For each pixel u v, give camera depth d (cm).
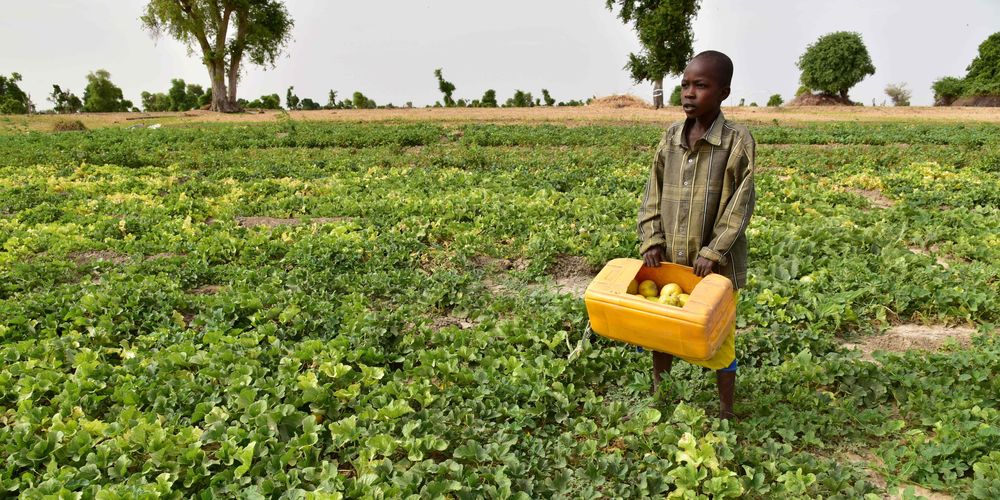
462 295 672
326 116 3872
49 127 3544
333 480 363
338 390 460
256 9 4378
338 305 655
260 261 811
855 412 434
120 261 829
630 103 4316
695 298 352
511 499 357
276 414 420
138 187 1397
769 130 2464
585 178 1393
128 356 523
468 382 486
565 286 748
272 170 1608
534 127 2798
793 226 884
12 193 1288
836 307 591
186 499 371
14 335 570
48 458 394
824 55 4600
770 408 445
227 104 4556
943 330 598
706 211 386
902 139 2186
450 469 380
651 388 471
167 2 3997
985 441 386
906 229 895
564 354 542
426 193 1262
